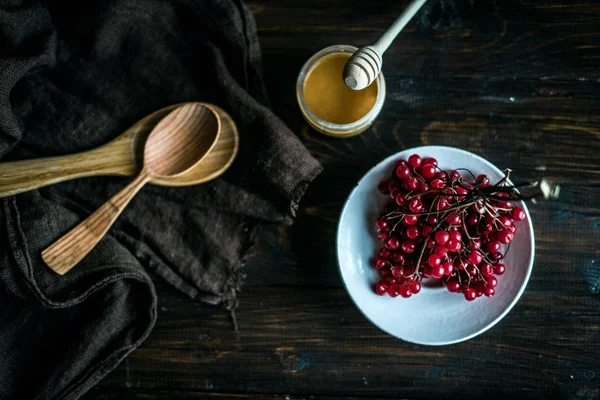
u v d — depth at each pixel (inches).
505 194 22.6
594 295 25.2
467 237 23.0
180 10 25.1
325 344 25.4
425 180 23.1
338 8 25.8
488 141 25.6
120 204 24.1
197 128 24.7
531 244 23.6
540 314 25.3
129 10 24.8
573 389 25.0
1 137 24.4
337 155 25.6
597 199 25.3
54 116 25.1
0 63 23.5
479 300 24.1
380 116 25.7
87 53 25.1
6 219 23.8
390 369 25.3
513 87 25.6
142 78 25.4
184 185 24.8
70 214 24.4
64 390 24.2
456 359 25.3
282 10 25.9
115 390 25.6
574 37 25.5
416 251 23.1
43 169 24.3
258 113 24.4
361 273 24.3
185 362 25.6
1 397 24.5
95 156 24.5
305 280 25.5
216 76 24.7
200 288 25.1
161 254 25.2
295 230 25.6
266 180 24.6
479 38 25.7
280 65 25.8
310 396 25.4
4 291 24.3
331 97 24.5
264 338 25.5
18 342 24.7
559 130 25.5
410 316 24.2
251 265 25.6
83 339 24.2
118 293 24.4
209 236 25.1
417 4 22.7
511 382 25.1
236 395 25.5
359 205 24.4
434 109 25.7
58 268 23.9
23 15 23.9
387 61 25.8
